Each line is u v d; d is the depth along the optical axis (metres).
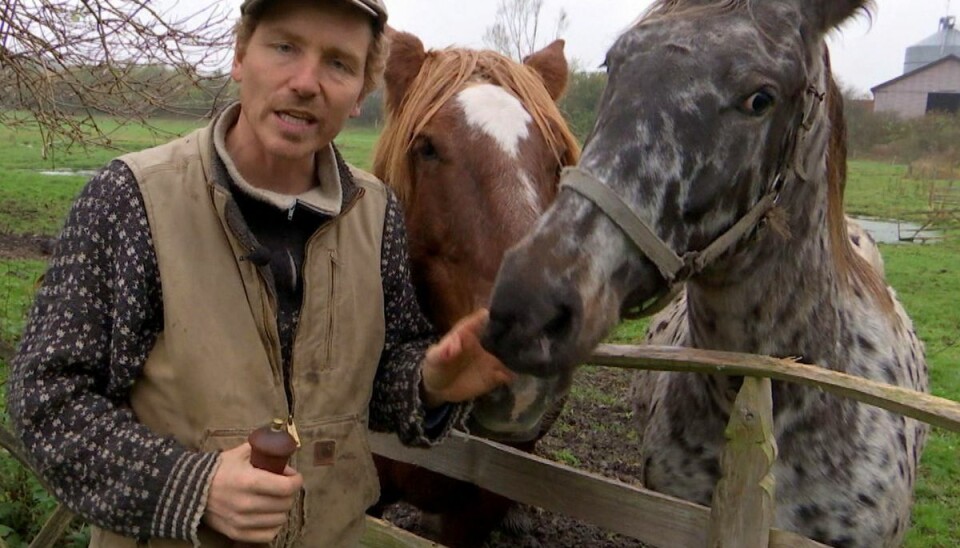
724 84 1.61
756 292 1.99
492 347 1.48
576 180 1.60
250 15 1.45
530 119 2.13
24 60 4.35
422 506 2.74
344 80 1.47
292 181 1.52
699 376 2.25
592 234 1.56
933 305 9.09
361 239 1.57
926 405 1.48
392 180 2.27
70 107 4.57
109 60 4.27
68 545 2.89
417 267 2.22
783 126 1.74
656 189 1.60
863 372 2.21
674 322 2.88
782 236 1.91
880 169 23.88
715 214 1.70
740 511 1.81
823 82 1.92
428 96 2.22
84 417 1.30
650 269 1.65
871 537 2.10
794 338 2.05
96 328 1.33
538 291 1.47
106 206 1.36
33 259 8.41
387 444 2.47
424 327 1.78
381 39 1.58
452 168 2.08
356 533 1.60
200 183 1.42
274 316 1.45
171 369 1.39
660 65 1.63
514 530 3.71
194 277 1.38
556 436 4.80
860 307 2.32
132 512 1.27
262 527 1.27
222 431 1.40
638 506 2.00
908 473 2.27
